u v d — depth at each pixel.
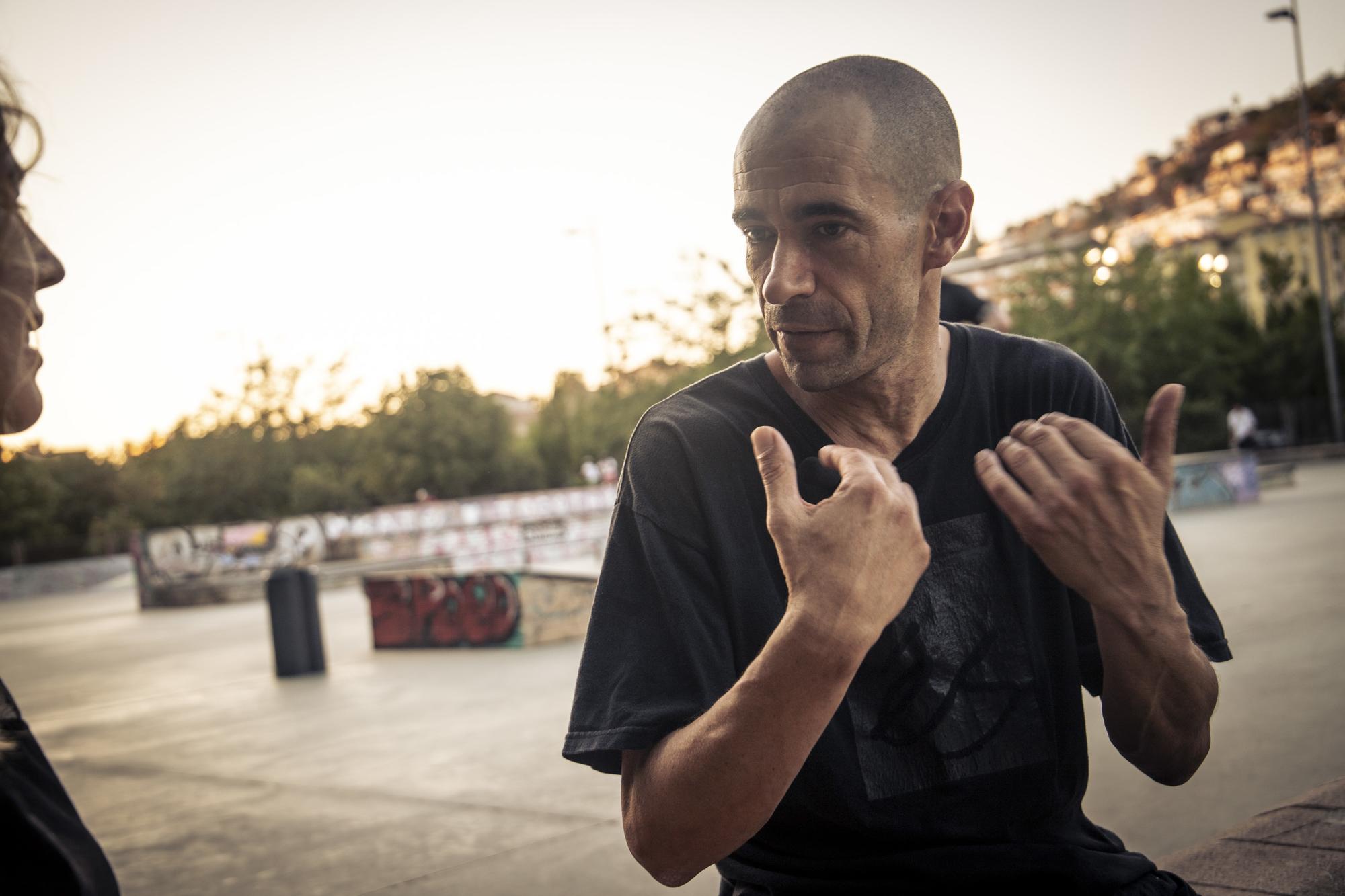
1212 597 8.14
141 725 7.62
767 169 1.15
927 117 1.17
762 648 1.19
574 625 10.47
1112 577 1.04
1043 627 1.28
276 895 3.69
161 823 4.81
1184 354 39.47
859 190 1.12
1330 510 15.30
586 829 4.15
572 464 43.12
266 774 5.64
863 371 1.18
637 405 35.50
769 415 1.27
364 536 28.84
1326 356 38.38
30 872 0.76
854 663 0.94
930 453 1.27
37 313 0.80
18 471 44.19
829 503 0.95
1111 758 4.31
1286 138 118.25
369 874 3.83
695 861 1.03
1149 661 1.07
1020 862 1.19
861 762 1.19
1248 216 74.69
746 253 1.23
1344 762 3.87
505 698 7.33
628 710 1.10
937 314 1.27
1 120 0.78
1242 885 1.74
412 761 5.64
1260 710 4.70
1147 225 91.81
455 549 27.86
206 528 26.11
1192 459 19.33
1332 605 7.20
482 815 4.48
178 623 17.38
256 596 21.98
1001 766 1.22
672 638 1.15
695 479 1.21
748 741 0.95
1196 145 156.00
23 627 20.11
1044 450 1.05
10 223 0.76
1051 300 40.25
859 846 1.21
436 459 41.03
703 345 28.16
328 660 10.54
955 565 1.25
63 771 6.21
